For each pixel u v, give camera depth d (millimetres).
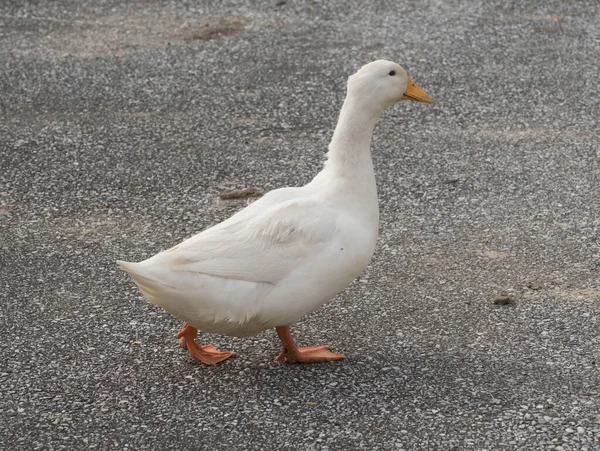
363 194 5844
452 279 6852
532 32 11727
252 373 5750
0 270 7020
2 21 12305
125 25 12195
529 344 5992
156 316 6414
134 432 5141
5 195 8281
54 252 7301
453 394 5465
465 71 10742
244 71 10875
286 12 12477
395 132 9469
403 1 12750
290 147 9211
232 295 5445
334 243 5621
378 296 6645
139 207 8070
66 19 12391
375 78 5875
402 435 5086
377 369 5754
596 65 10828
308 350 5922
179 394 5516
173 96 10328
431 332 6172
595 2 12680
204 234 5586
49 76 10789
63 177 8617
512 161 8805
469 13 12320
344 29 11930
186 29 12031
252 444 5023
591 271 6914
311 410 5332
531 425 5160
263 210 5719
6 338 6105
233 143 9297
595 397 5402
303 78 10680
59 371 5746
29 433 5133
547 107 9922
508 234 7504
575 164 8719
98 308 6504
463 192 8242
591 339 6027
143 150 9164
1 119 9828
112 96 10336
